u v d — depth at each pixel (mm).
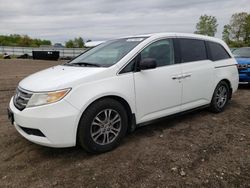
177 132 4117
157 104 3898
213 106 5059
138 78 3609
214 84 4926
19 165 3105
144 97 3699
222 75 5090
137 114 3666
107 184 2695
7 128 4301
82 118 3119
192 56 4523
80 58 4316
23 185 2699
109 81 3332
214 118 4863
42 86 3061
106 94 3256
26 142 3734
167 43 4176
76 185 2686
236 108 5602
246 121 4707
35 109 2965
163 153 3367
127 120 3609
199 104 4695
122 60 3541
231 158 3234
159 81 3859
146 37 4031
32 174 2904
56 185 2689
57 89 2979
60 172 2939
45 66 19391
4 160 3227
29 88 3133
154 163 3111
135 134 4023
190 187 2637
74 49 40062
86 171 2947
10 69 16188
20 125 3115
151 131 4156
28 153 3406
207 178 2789
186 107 4418
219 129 4266
